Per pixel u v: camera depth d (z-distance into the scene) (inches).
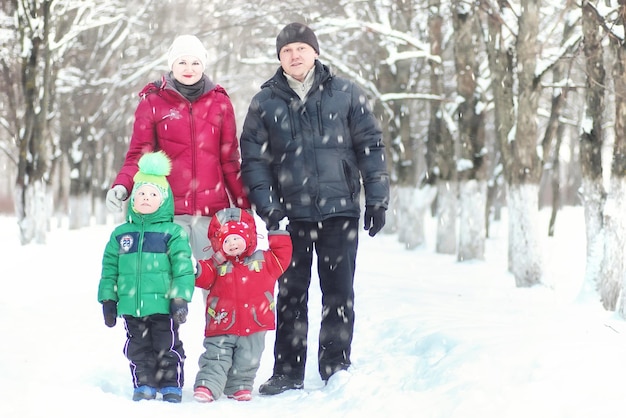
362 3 1195.9
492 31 740.0
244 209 291.9
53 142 1673.2
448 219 1099.9
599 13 516.1
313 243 288.8
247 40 1288.1
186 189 282.2
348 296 283.6
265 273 269.3
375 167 285.4
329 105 283.1
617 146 509.7
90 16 1263.5
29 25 1123.9
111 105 1631.4
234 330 263.1
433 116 1093.1
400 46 1187.3
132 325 260.2
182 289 256.7
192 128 283.0
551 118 829.8
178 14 1392.7
